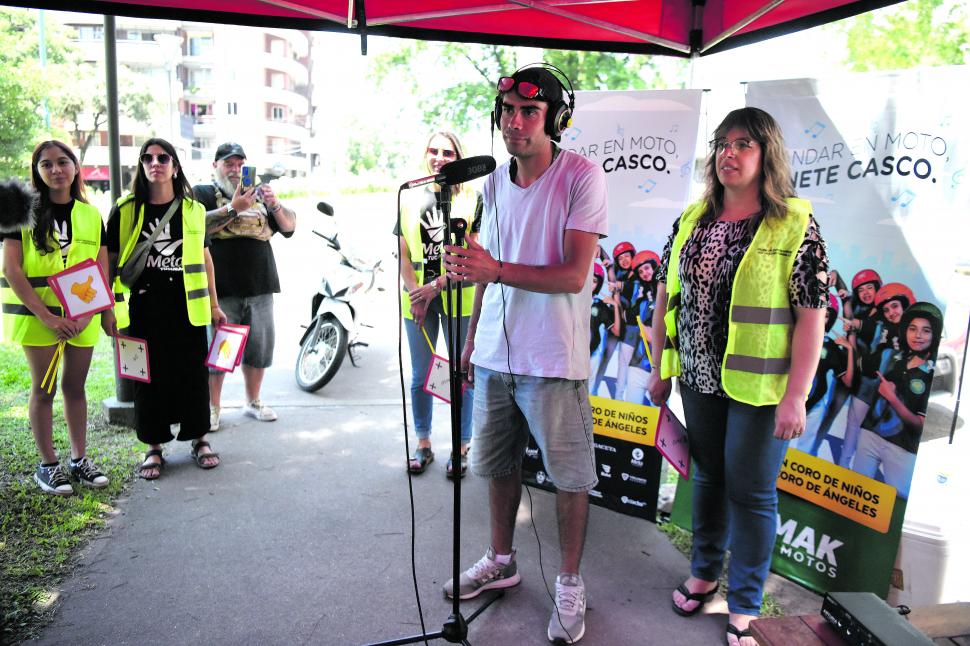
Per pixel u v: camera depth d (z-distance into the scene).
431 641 2.43
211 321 3.95
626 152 3.25
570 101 2.37
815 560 2.78
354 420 4.71
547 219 2.33
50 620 2.48
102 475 3.58
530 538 3.22
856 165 2.59
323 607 2.61
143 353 3.50
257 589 2.71
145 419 3.63
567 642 2.43
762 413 2.32
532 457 3.76
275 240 15.27
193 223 3.58
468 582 2.68
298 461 3.98
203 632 2.44
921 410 2.43
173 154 3.47
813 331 2.23
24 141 13.01
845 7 2.98
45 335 3.29
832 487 2.71
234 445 4.20
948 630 1.50
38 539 3.00
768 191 2.28
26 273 3.27
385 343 7.01
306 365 5.44
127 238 3.50
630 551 3.11
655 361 2.74
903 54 9.35
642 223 3.27
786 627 1.52
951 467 2.70
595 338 3.45
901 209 2.47
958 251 2.34
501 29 3.76
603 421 3.47
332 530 3.20
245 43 47.50
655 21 3.57
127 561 2.88
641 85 12.96
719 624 2.59
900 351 2.49
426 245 3.81
